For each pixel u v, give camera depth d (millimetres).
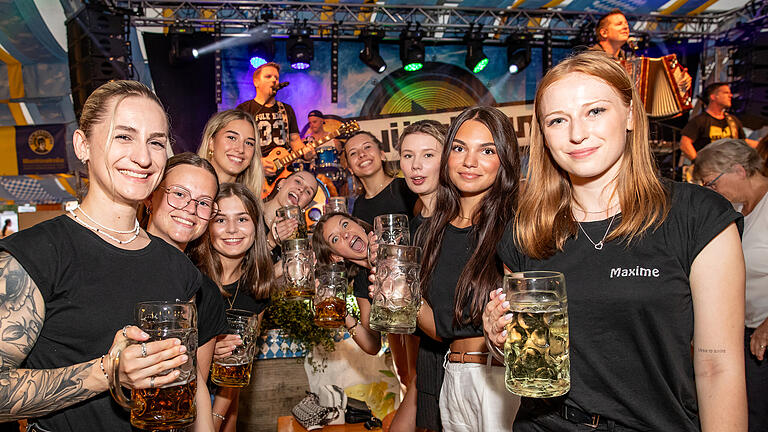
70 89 6582
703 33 7148
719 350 1100
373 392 3072
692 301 1157
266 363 3088
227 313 1979
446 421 1899
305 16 6750
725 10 6980
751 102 6895
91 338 1196
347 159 3920
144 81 6477
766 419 2713
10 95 6523
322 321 2242
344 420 2645
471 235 1888
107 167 1225
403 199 3635
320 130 6871
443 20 6961
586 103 1171
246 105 6664
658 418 1176
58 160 6617
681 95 6590
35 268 1134
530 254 1350
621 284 1192
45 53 6402
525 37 6977
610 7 6832
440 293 1906
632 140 1230
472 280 1784
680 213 1159
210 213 1912
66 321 1179
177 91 6543
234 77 6652
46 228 1203
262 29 6566
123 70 6125
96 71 6016
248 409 3059
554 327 1141
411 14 6801
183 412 1135
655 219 1177
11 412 1076
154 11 6461
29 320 1122
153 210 1827
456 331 1833
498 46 7176
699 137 6883
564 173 1341
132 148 1229
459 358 1849
